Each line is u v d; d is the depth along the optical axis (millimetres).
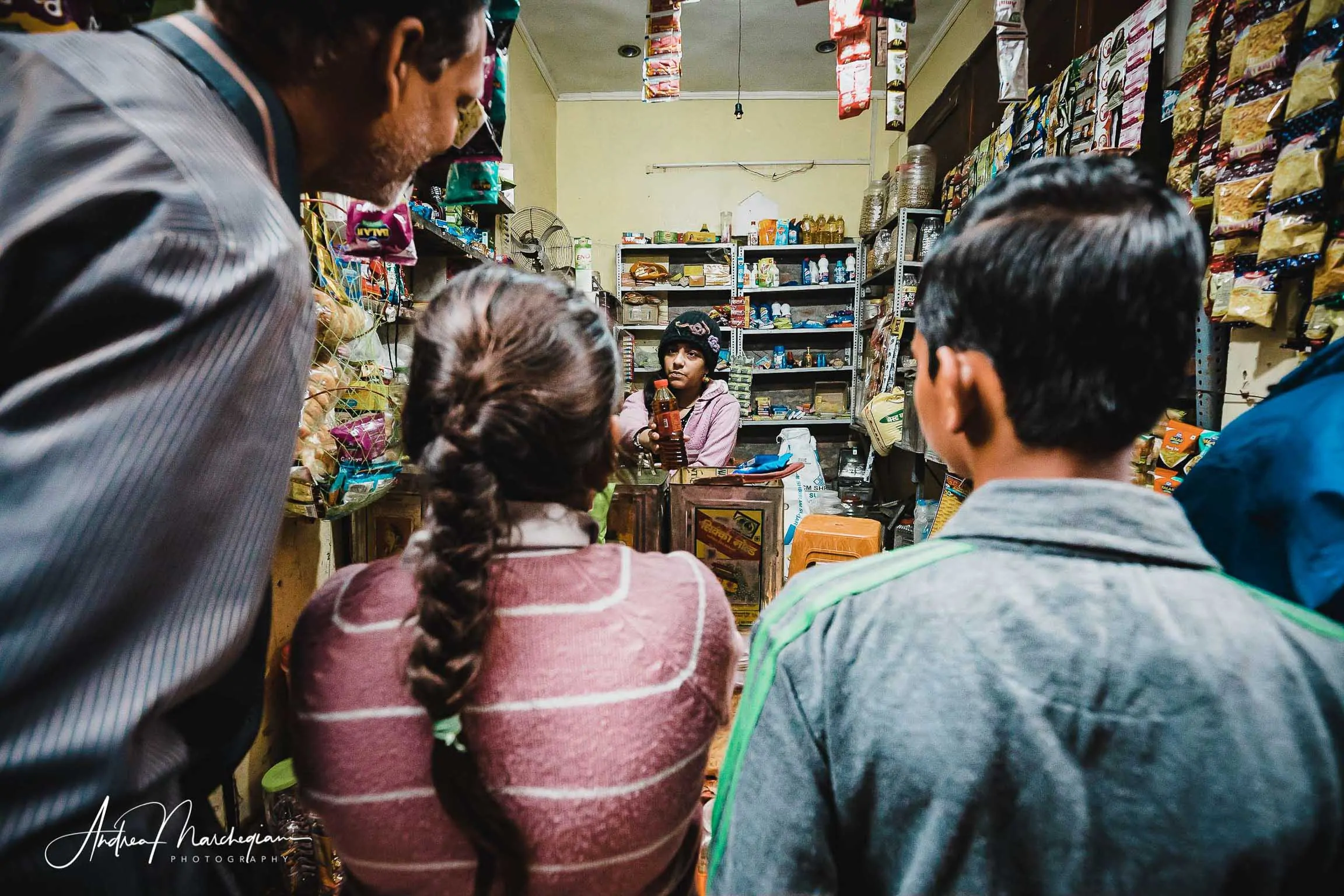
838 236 4961
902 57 1878
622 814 457
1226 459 566
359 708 454
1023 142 2377
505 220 2844
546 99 4707
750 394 5164
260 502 378
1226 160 1237
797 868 399
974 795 362
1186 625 356
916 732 375
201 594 348
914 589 402
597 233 5184
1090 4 2393
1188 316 370
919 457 3336
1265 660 348
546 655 455
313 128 483
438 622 421
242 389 355
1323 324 1084
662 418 1562
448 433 472
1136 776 347
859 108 1926
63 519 299
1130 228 362
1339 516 453
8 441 303
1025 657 364
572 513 530
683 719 492
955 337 418
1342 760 338
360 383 1141
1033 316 373
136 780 333
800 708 411
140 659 323
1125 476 413
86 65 362
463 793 423
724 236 4984
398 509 1372
